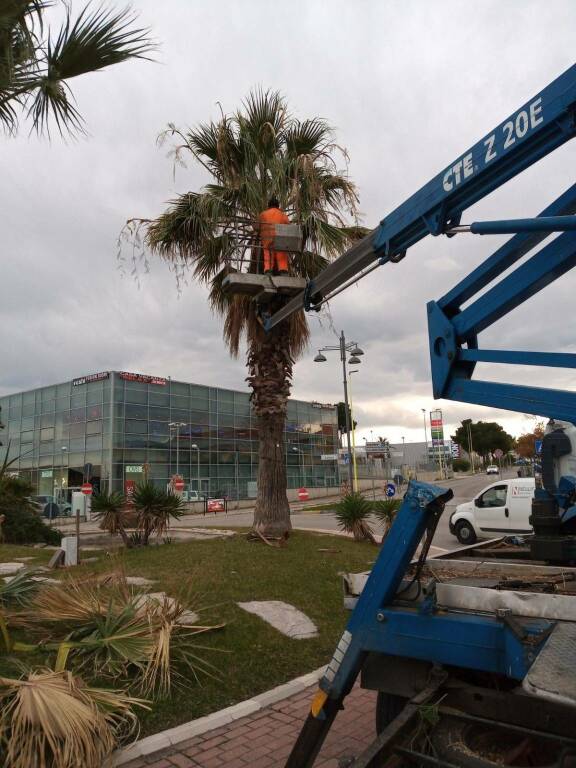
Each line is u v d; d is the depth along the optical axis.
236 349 12.29
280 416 11.77
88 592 5.89
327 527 20.92
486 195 3.25
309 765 3.06
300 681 5.17
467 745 2.52
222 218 10.48
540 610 2.62
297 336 12.39
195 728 4.23
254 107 11.55
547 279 3.04
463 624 2.74
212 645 5.61
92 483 39.59
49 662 4.75
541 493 4.08
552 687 2.12
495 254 3.29
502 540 5.33
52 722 3.46
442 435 75.31
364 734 4.25
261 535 11.26
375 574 3.11
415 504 3.06
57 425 42.84
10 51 5.22
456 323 3.42
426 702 2.66
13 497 16.45
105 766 3.66
